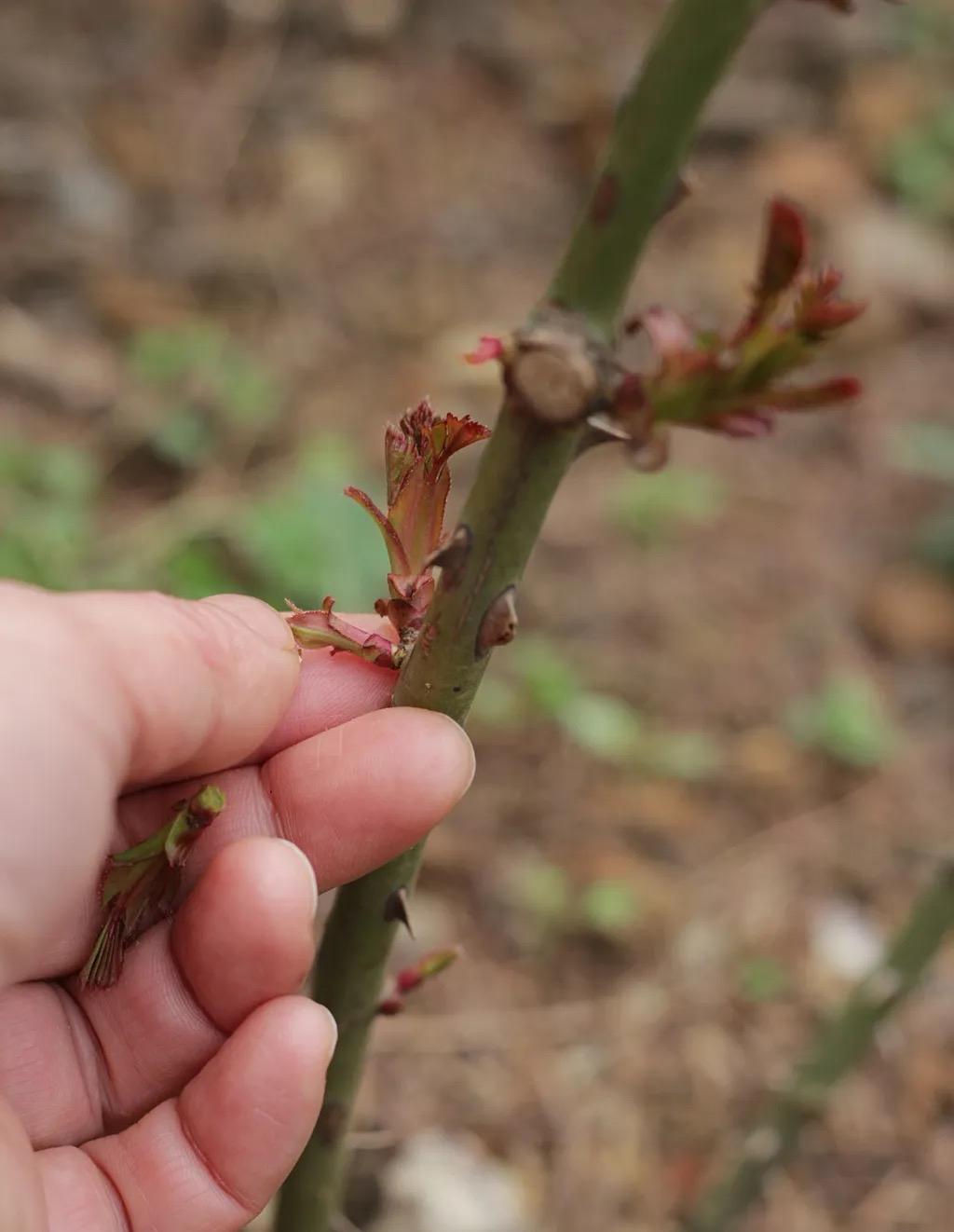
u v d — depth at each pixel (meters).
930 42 0.92
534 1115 0.39
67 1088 0.27
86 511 0.53
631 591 0.57
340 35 0.83
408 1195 0.36
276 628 0.27
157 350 0.61
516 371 0.22
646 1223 0.37
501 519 0.23
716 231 0.77
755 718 0.52
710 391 0.23
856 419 0.68
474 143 0.80
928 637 0.56
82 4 0.81
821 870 0.47
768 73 0.87
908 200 0.81
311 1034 0.26
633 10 0.93
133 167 0.73
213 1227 0.26
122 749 0.25
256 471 0.58
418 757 0.25
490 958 0.43
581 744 0.50
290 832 0.26
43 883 0.25
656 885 0.45
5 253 0.65
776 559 0.59
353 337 0.67
